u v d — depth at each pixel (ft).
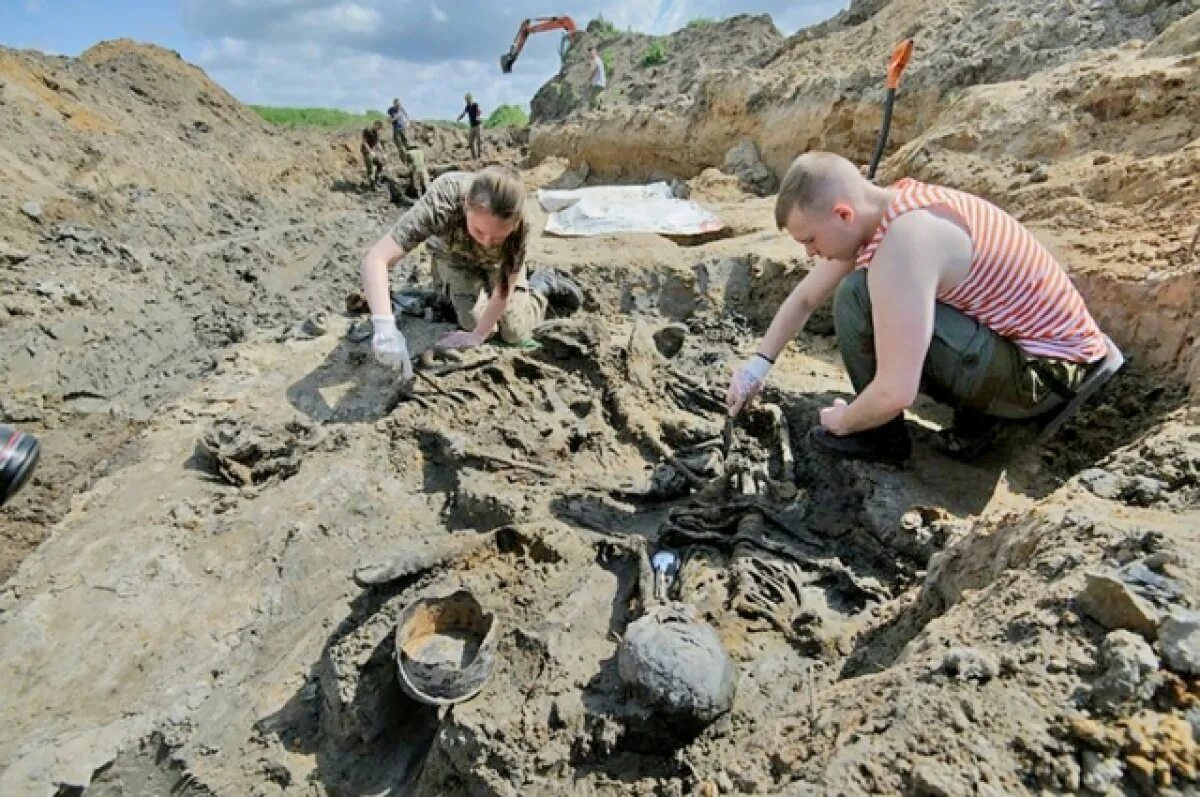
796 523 9.01
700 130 32.99
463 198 11.59
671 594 8.17
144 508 10.39
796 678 6.89
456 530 9.83
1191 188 11.94
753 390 10.05
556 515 9.46
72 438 14.99
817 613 7.54
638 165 36.88
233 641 8.71
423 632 7.70
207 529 9.98
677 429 11.19
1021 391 8.80
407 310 14.76
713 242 18.62
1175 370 9.52
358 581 8.26
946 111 19.72
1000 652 5.10
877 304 7.95
